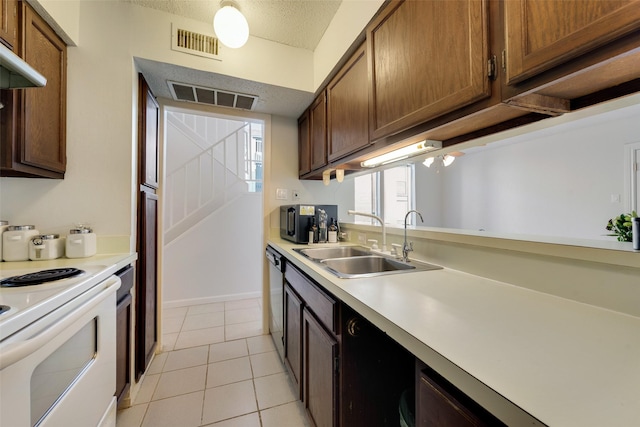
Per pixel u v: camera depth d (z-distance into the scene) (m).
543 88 0.68
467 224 4.99
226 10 1.47
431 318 0.71
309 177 2.61
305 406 1.38
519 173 4.26
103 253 1.57
